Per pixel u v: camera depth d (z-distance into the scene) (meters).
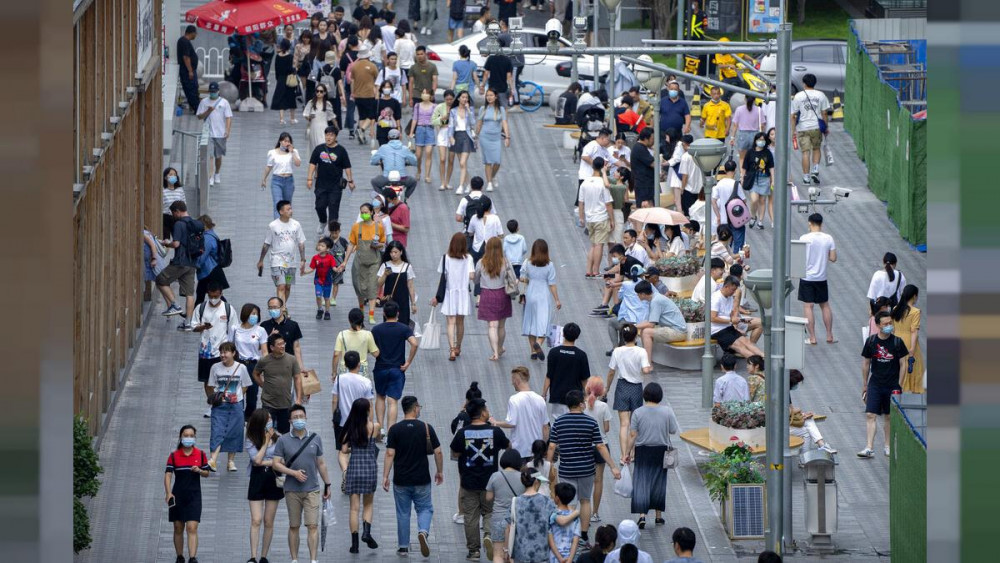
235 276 76.00
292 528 46.97
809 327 69.81
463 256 65.06
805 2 157.88
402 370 56.03
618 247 70.19
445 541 50.44
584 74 112.31
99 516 51.56
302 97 108.06
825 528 50.41
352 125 101.12
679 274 71.19
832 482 50.34
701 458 57.59
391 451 48.00
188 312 70.00
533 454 48.66
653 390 50.41
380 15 118.94
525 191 91.06
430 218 85.25
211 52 113.81
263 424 46.72
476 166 95.88
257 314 57.12
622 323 64.81
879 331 56.72
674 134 88.81
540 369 65.25
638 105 95.69
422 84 101.31
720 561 49.53
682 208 82.62
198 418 60.72
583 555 41.88
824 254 68.62
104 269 59.25
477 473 47.38
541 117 109.38
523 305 73.12
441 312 68.88
